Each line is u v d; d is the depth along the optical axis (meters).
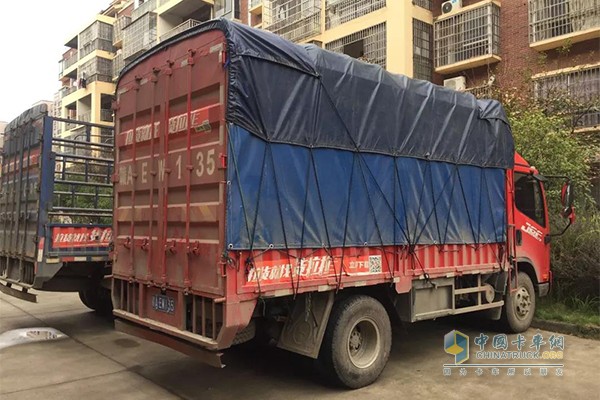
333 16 19.47
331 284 4.86
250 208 4.29
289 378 5.48
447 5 17.22
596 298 7.98
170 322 4.87
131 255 5.51
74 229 7.51
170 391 5.09
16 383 5.32
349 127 5.09
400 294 5.69
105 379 5.46
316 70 4.84
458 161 6.26
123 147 5.83
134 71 5.69
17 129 8.34
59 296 11.30
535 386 5.24
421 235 5.74
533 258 7.63
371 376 5.23
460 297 6.70
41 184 7.24
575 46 14.67
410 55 16.88
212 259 4.30
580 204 9.55
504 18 16.27
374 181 5.30
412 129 5.71
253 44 4.40
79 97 38.84
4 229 8.62
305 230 4.67
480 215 6.55
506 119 7.11
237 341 4.63
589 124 13.16
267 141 4.44
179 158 4.83
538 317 7.86
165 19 30.83
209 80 4.48
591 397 4.93
